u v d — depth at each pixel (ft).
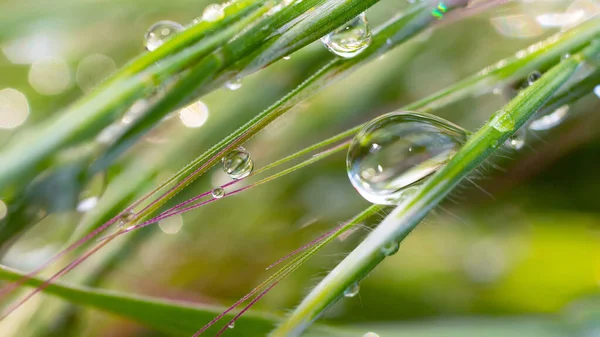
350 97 0.29
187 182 0.22
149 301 0.23
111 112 0.21
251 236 0.29
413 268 0.28
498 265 0.28
